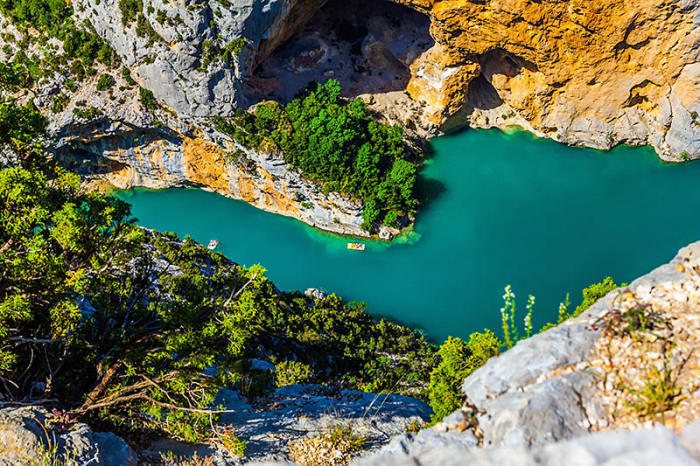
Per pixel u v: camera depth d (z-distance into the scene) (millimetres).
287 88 106312
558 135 106375
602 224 95125
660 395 13867
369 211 95938
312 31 110562
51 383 29484
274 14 93500
